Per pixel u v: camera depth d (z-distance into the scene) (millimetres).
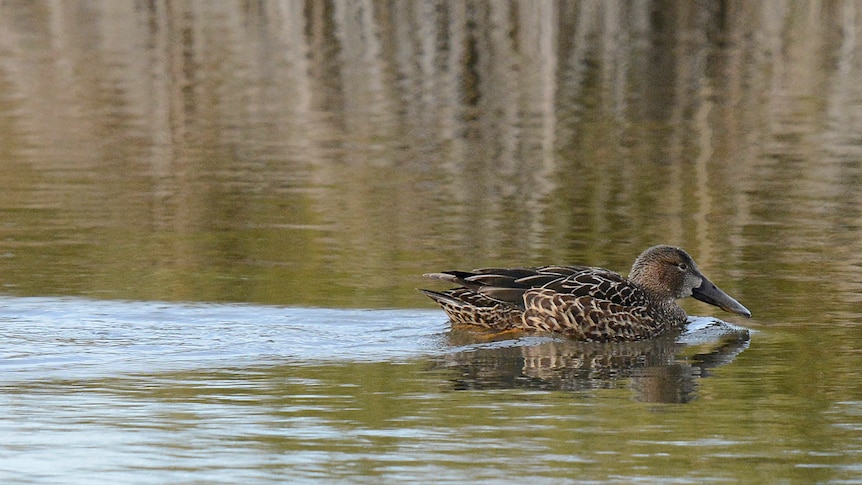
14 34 34750
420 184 20469
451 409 10594
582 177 20969
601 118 26000
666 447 9609
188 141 23828
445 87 29047
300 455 9406
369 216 18328
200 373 11648
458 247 16641
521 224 17859
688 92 28688
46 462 9250
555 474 9008
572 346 13109
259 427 10055
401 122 25531
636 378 11727
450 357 12406
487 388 11289
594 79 29922
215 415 10367
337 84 29172
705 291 14016
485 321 13477
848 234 17281
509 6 31391
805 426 10133
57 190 19969
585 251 16422
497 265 15789
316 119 25812
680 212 18609
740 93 28641
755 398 10953
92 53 32406
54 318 13453
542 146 23422
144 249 16469
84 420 10211
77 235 17219
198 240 17000
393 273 15430
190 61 31484
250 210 18734
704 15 35125
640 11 34156
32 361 11945
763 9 34938
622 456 9406
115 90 28641
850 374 11672
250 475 8977
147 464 9211
